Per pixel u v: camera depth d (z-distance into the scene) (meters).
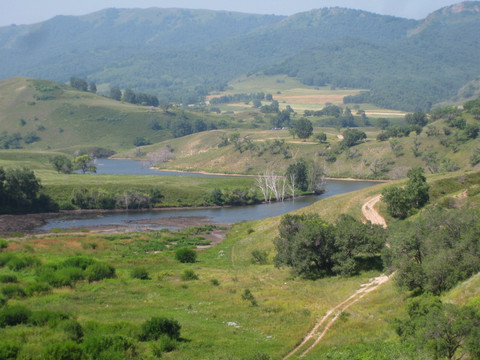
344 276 54.97
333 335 34.88
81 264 58.62
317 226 59.38
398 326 31.23
